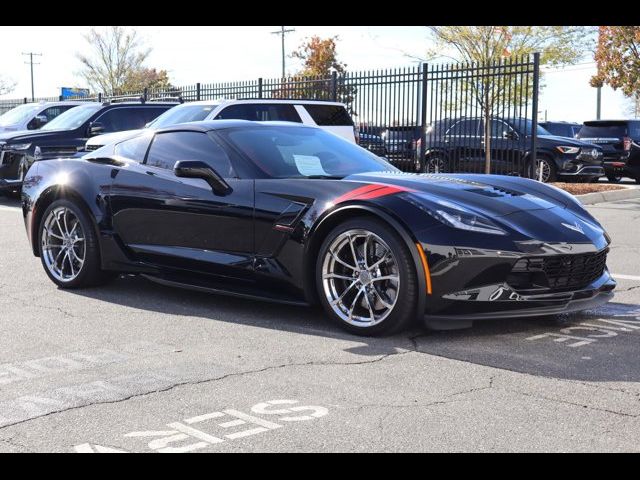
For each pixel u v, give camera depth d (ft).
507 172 47.03
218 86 65.31
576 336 15.37
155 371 13.12
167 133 19.11
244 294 17.03
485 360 13.70
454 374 12.89
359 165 18.31
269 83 60.64
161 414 11.09
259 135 18.33
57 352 14.38
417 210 14.85
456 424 10.64
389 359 13.78
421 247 14.52
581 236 15.52
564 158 53.78
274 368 13.25
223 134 18.13
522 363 13.52
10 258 25.17
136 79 141.28
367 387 12.22
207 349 14.51
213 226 17.35
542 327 16.06
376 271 15.16
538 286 15.01
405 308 14.78
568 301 15.26
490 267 14.53
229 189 17.15
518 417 10.91
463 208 15.10
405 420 10.79
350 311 15.48
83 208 19.74
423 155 50.47
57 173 20.42
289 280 16.26
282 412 11.12
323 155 18.30
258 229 16.62
